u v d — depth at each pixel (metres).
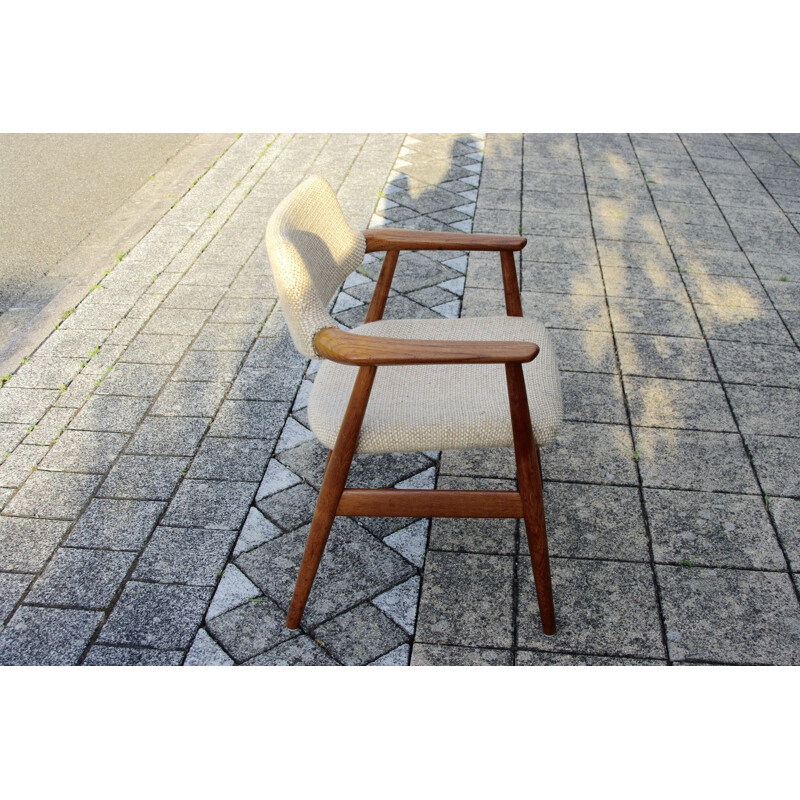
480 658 2.09
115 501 2.55
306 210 2.09
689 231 4.29
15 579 2.29
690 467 2.67
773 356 3.25
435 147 5.41
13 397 3.04
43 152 5.56
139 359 3.25
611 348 3.28
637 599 2.23
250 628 2.16
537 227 4.29
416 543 2.40
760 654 2.10
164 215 4.53
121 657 2.10
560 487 2.58
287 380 3.11
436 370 2.15
